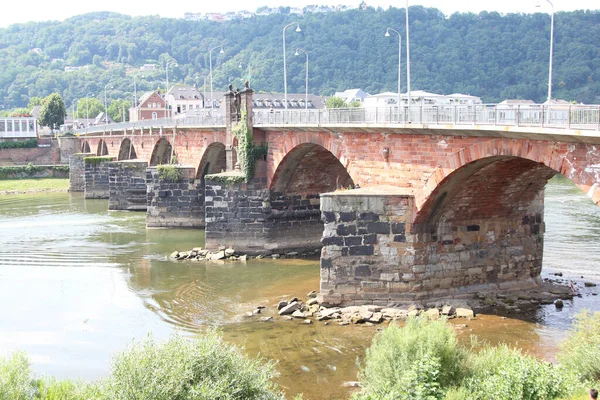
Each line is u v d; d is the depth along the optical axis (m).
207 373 26.52
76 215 104.94
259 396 26.88
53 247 76.50
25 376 28.59
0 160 182.50
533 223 52.12
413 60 148.25
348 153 56.62
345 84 197.12
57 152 188.38
